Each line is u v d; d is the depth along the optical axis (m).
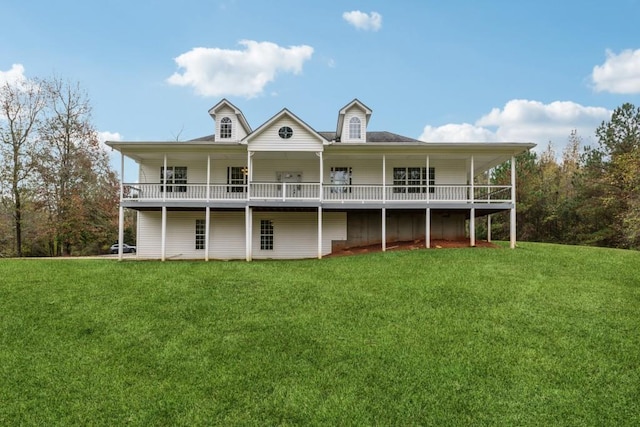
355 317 9.12
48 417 5.72
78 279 12.45
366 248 19.44
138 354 7.54
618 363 6.98
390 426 5.41
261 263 15.64
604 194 30.17
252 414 5.71
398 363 7.03
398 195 20.03
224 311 9.63
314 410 5.76
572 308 9.55
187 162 20.23
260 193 19.94
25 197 27.03
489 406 5.82
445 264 13.94
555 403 5.88
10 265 14.54
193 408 5.87
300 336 8.16
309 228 20.11
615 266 13.72
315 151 17.92
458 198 20.05
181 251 19.83
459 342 7.80
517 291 10.79
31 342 8.05
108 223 30.20
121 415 5.75
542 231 35.81
